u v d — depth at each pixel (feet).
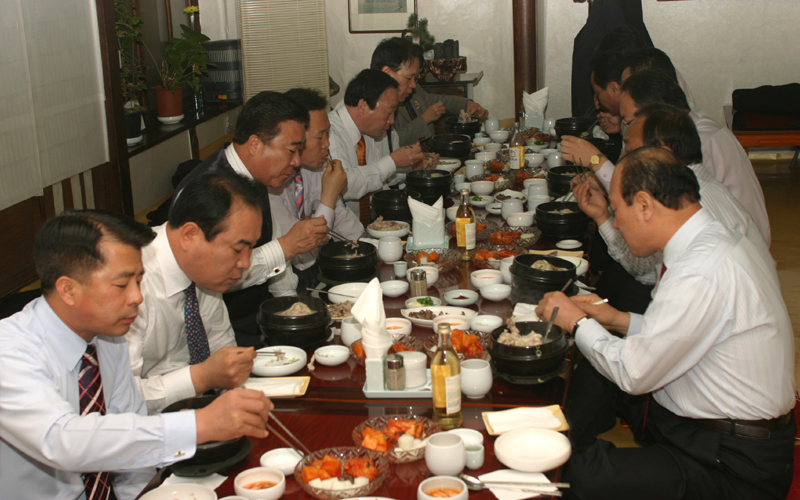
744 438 5.51
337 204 10.66
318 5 21.11
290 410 5.15
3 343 4.23
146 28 20.66
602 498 5.51
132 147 16.52
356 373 5.79
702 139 9.19
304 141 7.97
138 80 18.83
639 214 5.64
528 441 4.50
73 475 4.74
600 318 6.42
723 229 5.56
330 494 3.92
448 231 9.59
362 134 12.39
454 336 5.79
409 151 11.88
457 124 17.01
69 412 4.16
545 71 25.30
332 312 6.99
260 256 7.43
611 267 10.18
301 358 5.90
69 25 12.73
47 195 12.44
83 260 4.09
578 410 6.97
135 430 4.14
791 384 5.62
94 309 4.20
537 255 7.51
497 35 25.16
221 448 4.35
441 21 25.26
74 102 12.94
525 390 5.39
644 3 24.17
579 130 15.72
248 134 7.76
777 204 20.07
